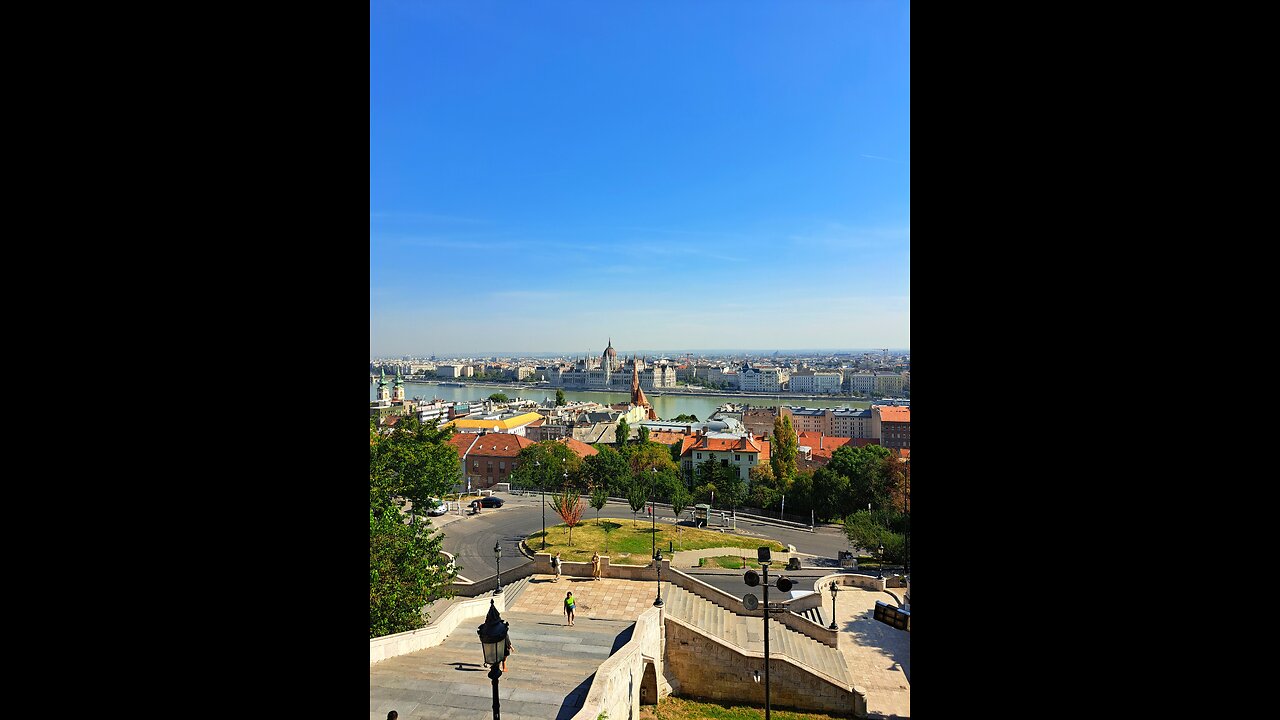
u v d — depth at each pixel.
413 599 40.62
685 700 39.28
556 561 53.62
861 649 46.03
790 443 121.44
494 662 15.68
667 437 183.50
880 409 182.62
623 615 43.84
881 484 98.69
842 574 62.41
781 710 38.41
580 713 25.55
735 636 43.62
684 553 74.69
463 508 106.69
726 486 112.75
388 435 64.62
